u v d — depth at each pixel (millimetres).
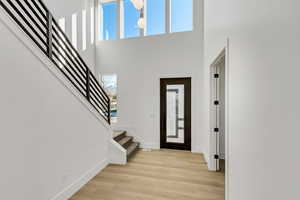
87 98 2670
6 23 1361
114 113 4691
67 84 2129
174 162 3383
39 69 1699
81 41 4195
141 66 4426
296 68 804
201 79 3998
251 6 1278
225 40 1923
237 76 1559
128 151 3588
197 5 4027
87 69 2689
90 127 2666
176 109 4266
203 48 3965
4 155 1352
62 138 2041
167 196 2184
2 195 1338
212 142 3014
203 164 3287
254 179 1225
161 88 4363
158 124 4320
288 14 858
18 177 1472
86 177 2525
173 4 4270
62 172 2037
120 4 4629
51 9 3295
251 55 1284
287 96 870
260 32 1147
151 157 3680
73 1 3918
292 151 830
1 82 1325
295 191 809
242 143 1444
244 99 1406
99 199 2113
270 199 1021
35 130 1648
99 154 2945
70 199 2109
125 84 4551
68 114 2152
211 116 3008
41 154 1723
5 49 1354
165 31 4254
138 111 4453
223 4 2021
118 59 4602
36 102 1659
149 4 4410
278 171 943
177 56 4164
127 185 2459
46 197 1789
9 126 1391
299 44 784
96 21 4770
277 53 956
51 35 2008
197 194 2232
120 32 4641
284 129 892
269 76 1038
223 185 2471
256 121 1201
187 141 4188
